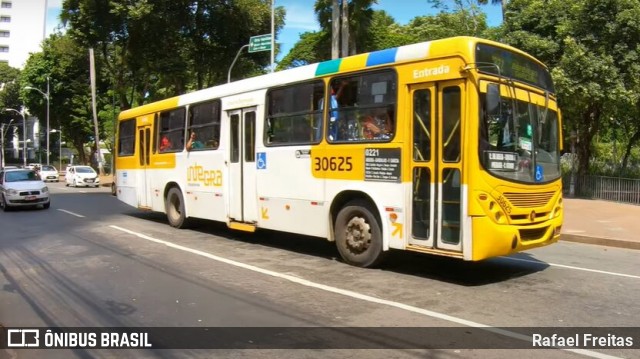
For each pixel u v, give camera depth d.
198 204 12.12
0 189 19.94
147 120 14.42
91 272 8.27
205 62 31.52
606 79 18.23
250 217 10.39
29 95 53.19
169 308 6.27
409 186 7.52
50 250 10.34
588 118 21.83
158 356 4.82
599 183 21.06
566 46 18.86
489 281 7.54
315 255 9.46
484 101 6.94
